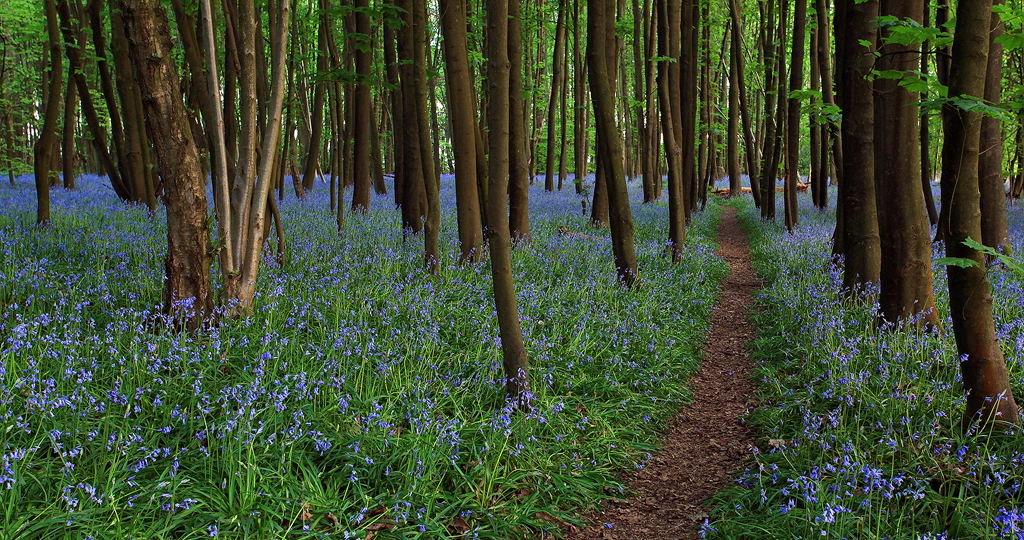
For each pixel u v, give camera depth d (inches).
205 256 231.5
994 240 409.7
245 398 171.8
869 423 194.4
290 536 141.3
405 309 277.6
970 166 160.4
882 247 275.0
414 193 453.7
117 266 289.4
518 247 456.8
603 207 645.3
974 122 156.6
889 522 149.9
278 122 252.1
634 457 211.2
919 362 218.7
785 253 517.0
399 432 187.8
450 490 171.6
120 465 147.8
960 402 191.9
